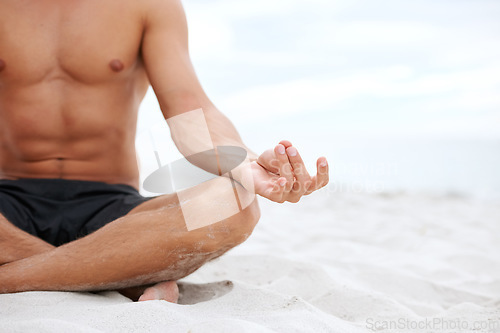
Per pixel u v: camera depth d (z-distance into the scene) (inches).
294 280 71.2
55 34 65.1
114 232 52.8
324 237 118.6
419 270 89.0
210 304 53.8
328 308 60.6
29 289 52.5
